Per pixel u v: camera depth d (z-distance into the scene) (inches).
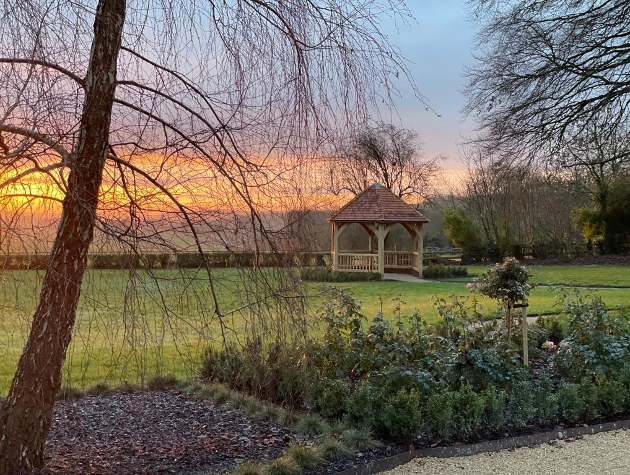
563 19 446.3
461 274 872.9
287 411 176.2
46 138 107.3
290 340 135.7
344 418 167.5
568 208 1144.2
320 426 164.2
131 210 120.4
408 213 826.8
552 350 270.4
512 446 163.5
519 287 225.8
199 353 239.3
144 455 144.5
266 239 126.3
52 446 149.5
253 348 148.6
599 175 1067.3
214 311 130.9
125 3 123.3
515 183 534.9
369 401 166.6
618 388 189.0
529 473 144.9
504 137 490.0
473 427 167.0
